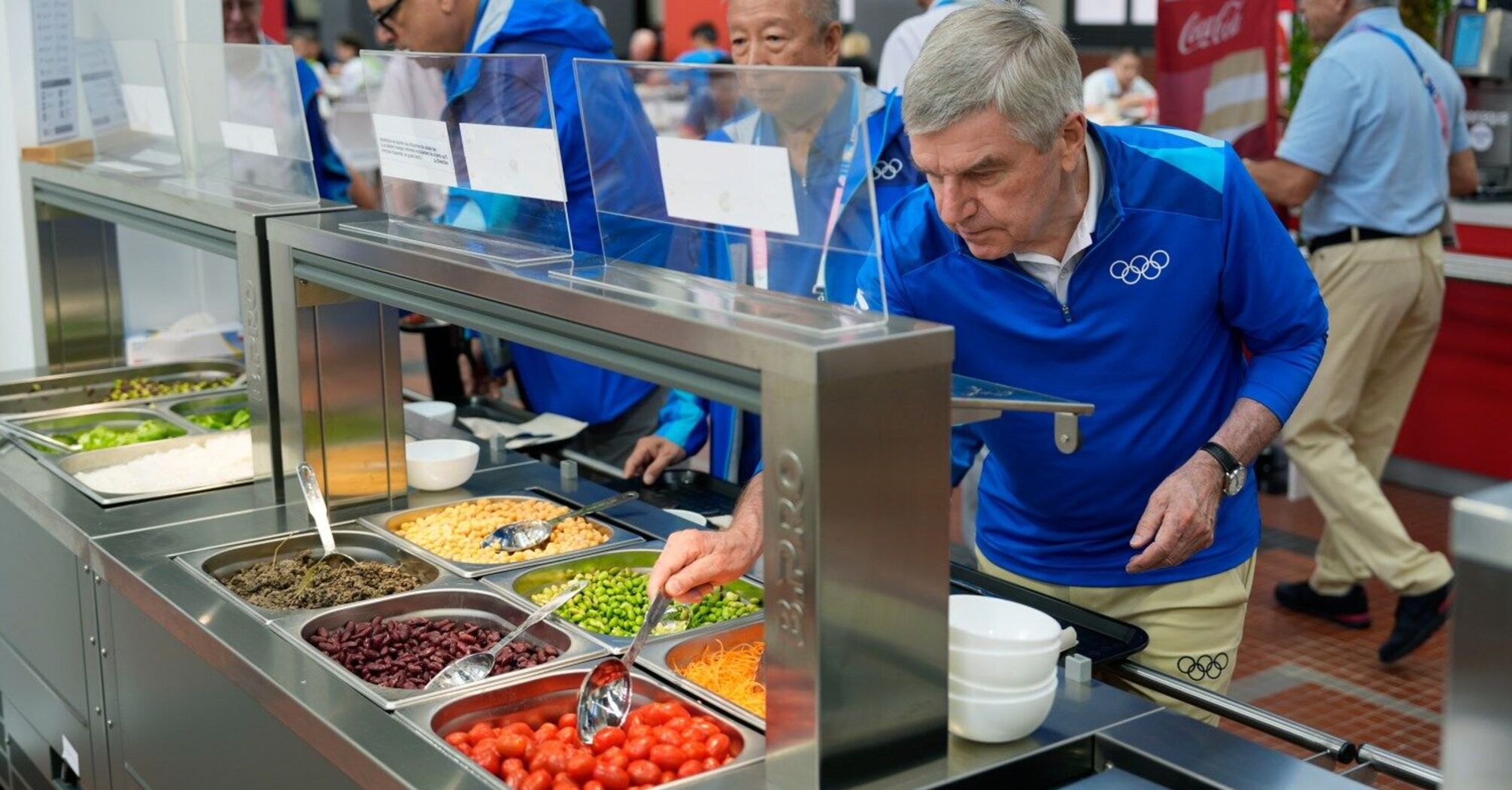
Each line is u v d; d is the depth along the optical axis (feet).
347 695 5.60
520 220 6.35
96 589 7.52
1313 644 13.21
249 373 8.12
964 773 4.70
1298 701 11.93
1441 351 17.06
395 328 7.91
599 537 7.51
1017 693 4.77
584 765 4.98
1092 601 6.99
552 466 9.00
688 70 4.97
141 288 11.42
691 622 6.45
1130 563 6.09
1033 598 6.32
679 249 5.39
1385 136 12.83
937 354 4.50
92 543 7.43
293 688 5.66
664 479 8.68
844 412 4.31
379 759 5.02
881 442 4.42
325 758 5.45
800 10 8.30
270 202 8.04
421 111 6.79
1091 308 6.30
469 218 6.75
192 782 6.79
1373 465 14.12
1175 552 6.07
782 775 4.67
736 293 5.08
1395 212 13.07
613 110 5.43
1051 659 4.83
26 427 9.90
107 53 9.54
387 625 6.39
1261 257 6.26
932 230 6.42
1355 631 13.53
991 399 4.96
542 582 7.06
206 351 11.48
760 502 5.69
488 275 5.70
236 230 7.81
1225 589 6.79
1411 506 17.03
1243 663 12.78
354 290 6.89
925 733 4.75
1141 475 6.64
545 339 5.53
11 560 8.89
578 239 10.37
